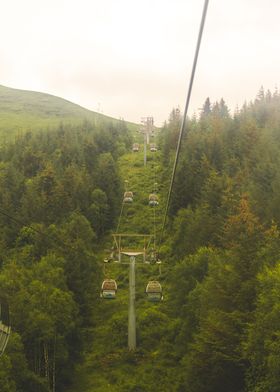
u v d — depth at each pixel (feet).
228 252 146.30
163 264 245.45
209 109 595.88
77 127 484.33
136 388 151.12
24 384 125.80
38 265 173.17
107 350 179.22
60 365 154.20
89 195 296.92
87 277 199.11
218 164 297.74
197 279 167.12
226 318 121.60
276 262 127.75
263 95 510.58
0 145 453.99
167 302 203.62
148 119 512.22
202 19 32.17
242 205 190.19
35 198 255.29
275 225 165.78
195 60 36.22
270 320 99.66
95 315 207.51
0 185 281.54
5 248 216.54
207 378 127.03
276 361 92.73
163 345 174.50
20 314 137.69
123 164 431.43
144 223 305.53
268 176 245.45
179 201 274.77
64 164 347.97
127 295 225.35
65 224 229.45
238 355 117.60
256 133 322.34
